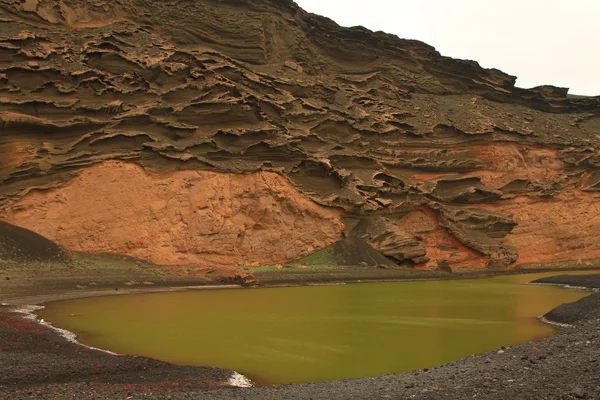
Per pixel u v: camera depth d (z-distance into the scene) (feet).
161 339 63.21
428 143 224.53
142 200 143.43
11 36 147.33
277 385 41.14
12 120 133.08
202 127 164.14
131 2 187.62
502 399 29.89
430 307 94.53
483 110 261.24
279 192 167.12
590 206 232.32
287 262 163.63
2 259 113.09
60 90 145.69
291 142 178.50
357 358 54.44
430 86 274.77
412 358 54.34
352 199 178.91
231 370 48.57
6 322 67.46
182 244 146.00
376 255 170.40
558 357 41.83
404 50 273.75
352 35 262.26
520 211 221.46
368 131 212.64
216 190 154.40
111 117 149.07
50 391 36.35
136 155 146.20
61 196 133.59
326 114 205.26
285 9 240.12
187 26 200.64
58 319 74.84
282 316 82.23
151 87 161.99
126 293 107.65
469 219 202.08
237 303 96.58
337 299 105.29
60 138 141.90
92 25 176.55
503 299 107.24
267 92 196.95
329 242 173.06
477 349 58.49
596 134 275.39
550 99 305.12
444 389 34.42
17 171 130.82
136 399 33.99
